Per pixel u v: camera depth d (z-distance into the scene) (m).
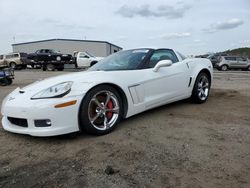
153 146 2.96
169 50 4.69
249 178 2.24
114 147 2.94
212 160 2.58
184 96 4.75
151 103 4.02
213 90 6.95
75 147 2.97
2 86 10.05
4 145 3.08
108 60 4.45
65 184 2.20
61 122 3.00
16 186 2.18
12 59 25.64
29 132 3.05
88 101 3.15
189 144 3.00
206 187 2.12
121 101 3.59
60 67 22.86
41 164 2.58
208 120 3.96
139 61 4.10
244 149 2.85
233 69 23.83
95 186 2.16
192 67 4.89
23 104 3.07
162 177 2.28
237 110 4.58
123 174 2.35
